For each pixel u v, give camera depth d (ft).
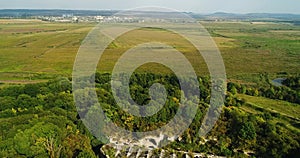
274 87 395.34
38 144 198.90
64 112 244.83
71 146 206.39
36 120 223.92
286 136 228.22
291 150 215.51
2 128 224.33
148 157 207.10
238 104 287.69
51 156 196.75
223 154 215.51
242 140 221.87
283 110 311.88
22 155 194.70
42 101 282.97
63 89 315.99
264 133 226.99
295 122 277.23
